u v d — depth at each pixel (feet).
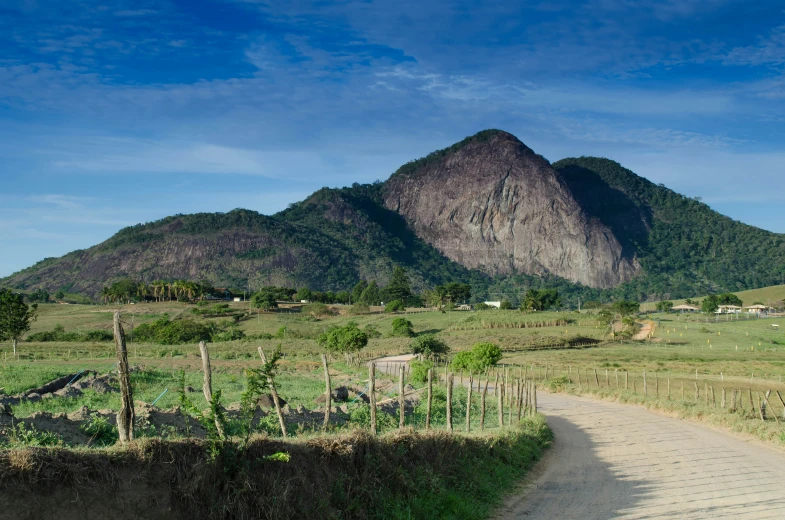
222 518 29.45
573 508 45.32
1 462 24.30
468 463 49.62
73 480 25.63
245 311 548.72
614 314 451.94
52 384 89.51
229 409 61.46
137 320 463.83
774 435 83.61
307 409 69.51
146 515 27.22
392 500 38.34
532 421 81.41
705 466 64.59
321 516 33.35
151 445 28.53
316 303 575.79
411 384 133.59
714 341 340.18
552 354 273.33
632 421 103.65
